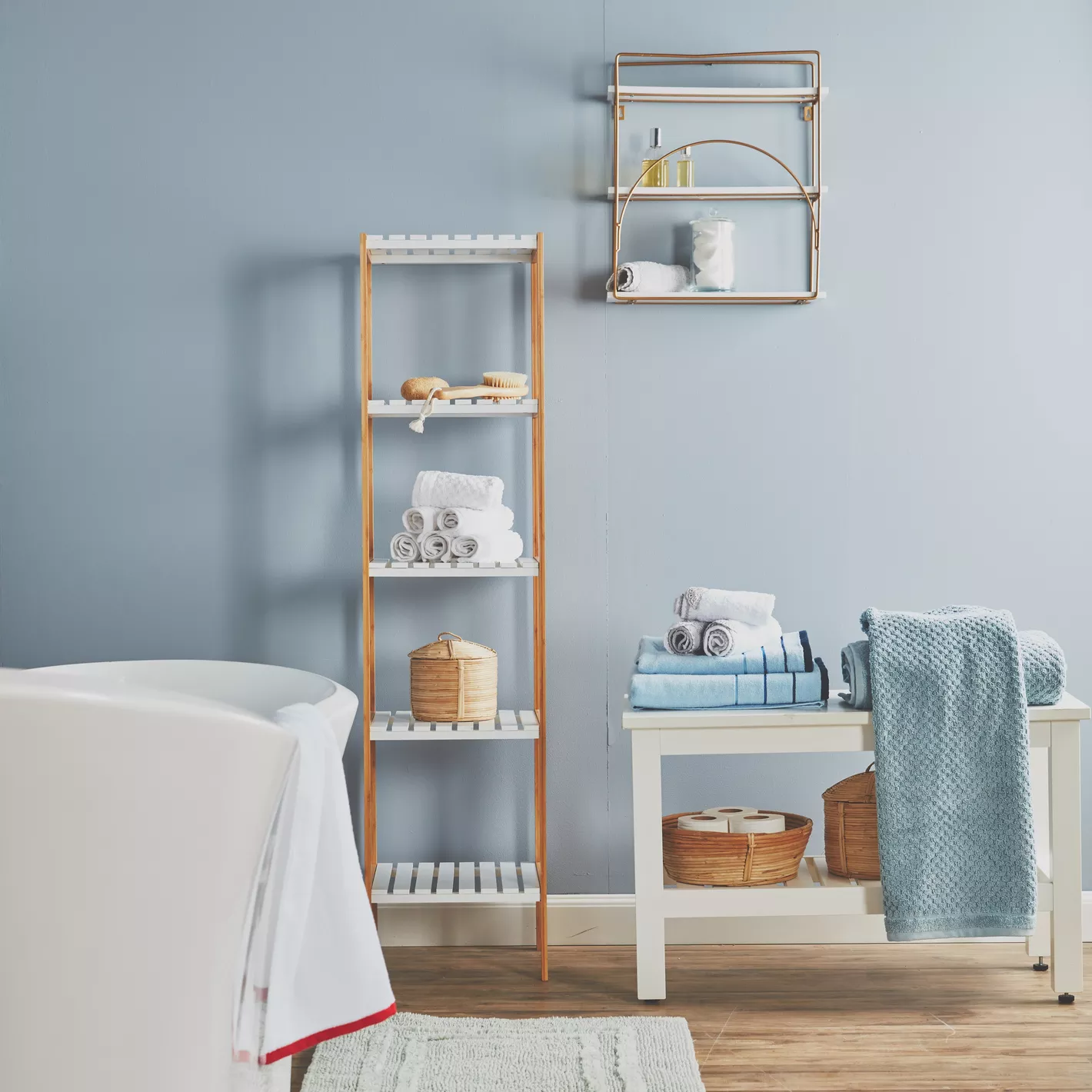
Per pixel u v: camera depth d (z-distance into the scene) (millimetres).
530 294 2732
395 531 2738
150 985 1476
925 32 2729
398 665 2746
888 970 2527
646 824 2312
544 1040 2166
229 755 1447
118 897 1438
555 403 2734
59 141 2686
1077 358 2752
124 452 2715
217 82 2695
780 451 2754
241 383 2717
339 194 2707
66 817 1395
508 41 2715
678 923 2713
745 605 2365
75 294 2697
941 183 2742
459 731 2480
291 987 1541
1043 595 2762
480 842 2760
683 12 2719
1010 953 2631
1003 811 2244
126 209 2697
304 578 2732
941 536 2762
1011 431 2756
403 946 2732
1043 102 2734
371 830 2586
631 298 2660
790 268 2748
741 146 2730
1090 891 2738
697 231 2668
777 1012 2309
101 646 2723
